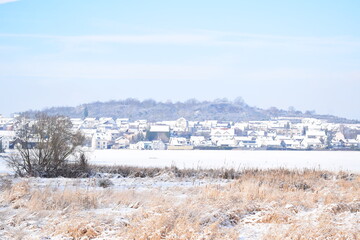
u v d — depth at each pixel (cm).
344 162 8406
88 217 1510
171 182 3347
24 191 2181
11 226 1515
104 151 15162
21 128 4125
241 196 2050
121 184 3048
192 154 12462
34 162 4103
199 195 2069
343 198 2062
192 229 1350
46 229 1450
